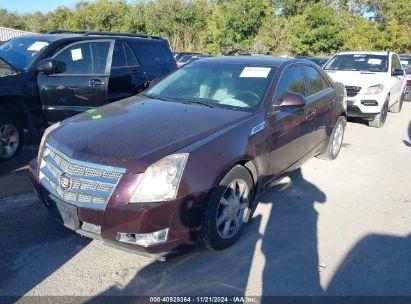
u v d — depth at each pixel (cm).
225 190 323
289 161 441
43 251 330
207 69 461
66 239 350
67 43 593
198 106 395
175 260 325
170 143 303
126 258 326
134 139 310
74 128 343
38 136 585
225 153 319
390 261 338
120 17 3988
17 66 562
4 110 530
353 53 1040
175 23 3581
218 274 309
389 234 386
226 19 3091
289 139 424
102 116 370
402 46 3750
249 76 430
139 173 279
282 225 392
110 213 278
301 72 486
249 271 314
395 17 4131
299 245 356
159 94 444
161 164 283
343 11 3759
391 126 941
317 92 518
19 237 350
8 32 2884
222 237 332
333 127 573
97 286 290
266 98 397
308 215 418
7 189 452
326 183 518
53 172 318
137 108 390
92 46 607
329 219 412
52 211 321
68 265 313
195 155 298
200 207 300
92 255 328
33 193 444
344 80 895
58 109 567
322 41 3133
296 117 435
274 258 334
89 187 288
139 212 273
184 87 444
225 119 356
